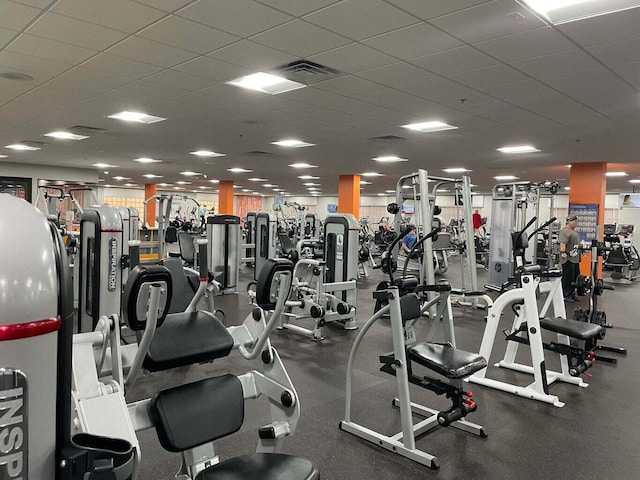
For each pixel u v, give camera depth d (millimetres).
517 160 9445
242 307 6727
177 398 1518
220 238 7664
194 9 2977
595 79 4246
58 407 814
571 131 6500
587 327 3564
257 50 3697
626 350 4777
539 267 3738
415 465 2502
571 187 9680
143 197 21969
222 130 7035
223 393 1604
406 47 3570
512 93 4750
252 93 4969
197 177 15344
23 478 762
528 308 3533
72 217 8414
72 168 12781
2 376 733
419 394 3521
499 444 2762
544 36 3303
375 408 3246
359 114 5805
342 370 4059
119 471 835
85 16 3113
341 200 13219
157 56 3877
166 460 2459
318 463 2504
